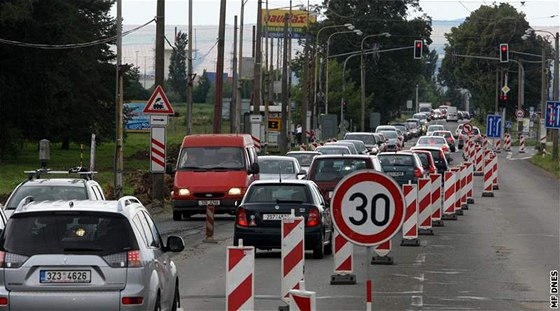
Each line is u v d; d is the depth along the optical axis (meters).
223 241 65.12
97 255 27.95
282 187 54.97
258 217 53.72
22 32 153.88
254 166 84.31
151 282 28.62
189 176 83.12
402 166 88.69
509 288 43.41
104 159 180.38
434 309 37.66
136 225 29.06
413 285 44.34
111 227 28.39
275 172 90.06
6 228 28.42
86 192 56.78
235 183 82.56
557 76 168.12
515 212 88.06
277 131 174.25
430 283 45.00
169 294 31.56
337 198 28.55
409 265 51.72
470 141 150.75
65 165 158.62
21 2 147.00
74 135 180.75
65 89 162.25
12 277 27.69
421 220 67.81
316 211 54.16
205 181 82.75
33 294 27.59
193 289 43.19
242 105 187.75
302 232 36.09
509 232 70.00
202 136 86.31
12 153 164.50
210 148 84.94
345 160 72.00
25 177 129.88
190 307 38.09
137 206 30.86
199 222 81.69
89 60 176.25
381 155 89.62
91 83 177.38
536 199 104.38
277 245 53.62
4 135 160.00
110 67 190.12
